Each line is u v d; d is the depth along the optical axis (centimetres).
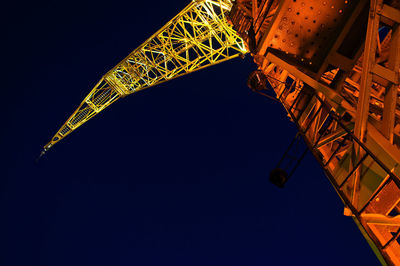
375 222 376
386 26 501
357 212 396
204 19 2358
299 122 680
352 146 459
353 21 550
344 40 585
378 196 398
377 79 483
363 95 420
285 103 789
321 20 572
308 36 604
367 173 414
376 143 404
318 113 577
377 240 359
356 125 429
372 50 422
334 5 542
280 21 589
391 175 330
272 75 927
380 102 769
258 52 660
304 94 693
